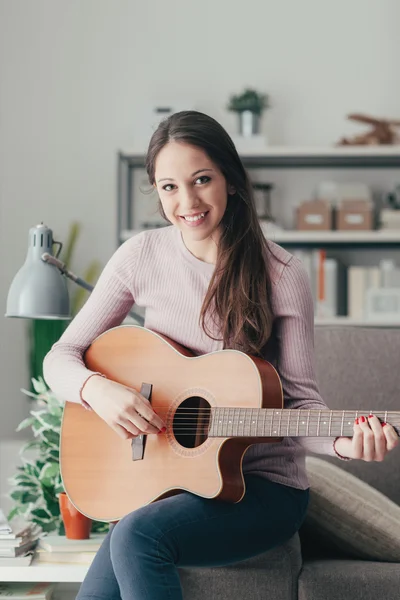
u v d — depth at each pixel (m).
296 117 5.00
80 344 2.06
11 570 2.04
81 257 4.98
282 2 5.02
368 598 1.88
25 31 5.02
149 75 5.02
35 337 4.59
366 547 2.08
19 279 2.29
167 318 1.98
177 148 1.82
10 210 4.98
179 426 1.86
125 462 1.89
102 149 5.00
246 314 1.87
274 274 1.92
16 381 4.85
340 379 2.53
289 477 1.86
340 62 5.00
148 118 4.89
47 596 2.15
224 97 5.01
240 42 5.01
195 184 1.84
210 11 5.02
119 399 1.86
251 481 1.83
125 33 5.02
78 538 2.14
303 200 4.98
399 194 4.90
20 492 2.38
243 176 1.91
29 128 5.00
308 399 1.88
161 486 1.82
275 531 1.80
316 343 2.57
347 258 4.94
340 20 5.00
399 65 4.98
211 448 1.78
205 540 1.70
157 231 2.08
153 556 1.63
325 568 1.94
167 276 2.00
